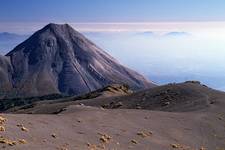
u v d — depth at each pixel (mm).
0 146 36969
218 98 95500
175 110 90562
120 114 63656
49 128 47438
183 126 65500
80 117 56094
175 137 59375
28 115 51312
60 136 45688
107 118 59375
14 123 45250
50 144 41750
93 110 62719
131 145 50500
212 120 71750
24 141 39719
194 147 57094
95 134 50531
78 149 42719
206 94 102062
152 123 63000
